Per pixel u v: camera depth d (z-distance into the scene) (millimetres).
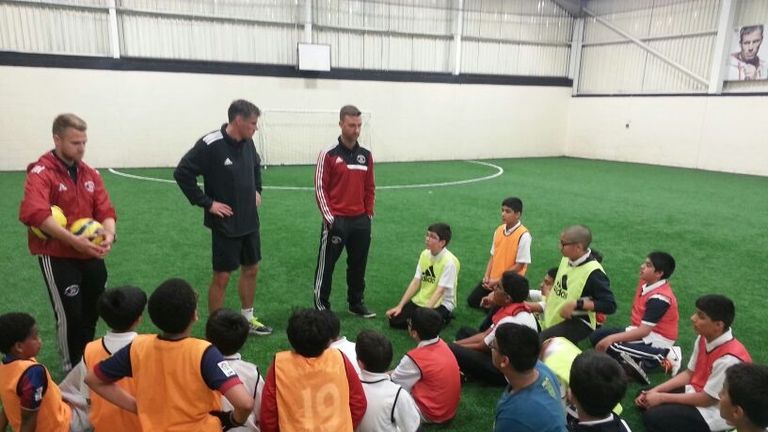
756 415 1704
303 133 15320
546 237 7047
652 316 3279
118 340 2176
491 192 10680
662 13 16422
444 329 4047
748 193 11117
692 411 2592
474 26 17297
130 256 5566
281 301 4441
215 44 13812
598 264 3395
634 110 17547
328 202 3896
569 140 20016
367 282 5031
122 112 13070
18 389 2053
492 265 4461
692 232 7449
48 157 2771
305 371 1979
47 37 12016
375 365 2291
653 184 12305
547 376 2029
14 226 6676
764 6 13977
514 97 18656
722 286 5156
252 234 3645
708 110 15414
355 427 2119
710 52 15273
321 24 14883
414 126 17094
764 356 3648
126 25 12758
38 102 12188
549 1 18328
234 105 3379
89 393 2309
